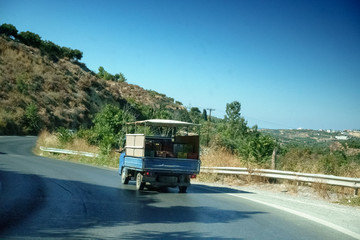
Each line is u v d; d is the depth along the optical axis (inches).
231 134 1734.7
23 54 3144.7
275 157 705.6
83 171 769.6
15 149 1449.3
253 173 675.4
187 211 359.9
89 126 2940.5
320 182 542.6
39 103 2687.0
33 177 584.1
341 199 503.8
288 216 356.8
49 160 1048.8
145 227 278.5
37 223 275.1
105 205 369.7
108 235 248.8
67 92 3068.4
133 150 554.6
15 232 245.9
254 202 444.1
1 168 690.8
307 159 719.7
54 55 3698.3
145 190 526.3
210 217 333.1
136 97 4594.0
